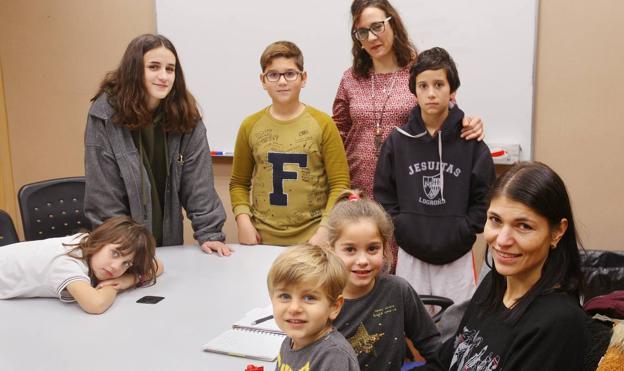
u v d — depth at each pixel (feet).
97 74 11.44
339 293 3.63
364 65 7.97
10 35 11.71
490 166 6.79
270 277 3.59
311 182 7.63
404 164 7.05
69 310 5.25
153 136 6.91
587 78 8.70
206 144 7.28
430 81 6.64
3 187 12.19
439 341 4.92
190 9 10.57
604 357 3.40
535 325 3.34
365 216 4.49
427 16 9.24
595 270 6.96
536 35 8.75
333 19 9.82
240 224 7.66
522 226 3.44
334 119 8.40
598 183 8.89
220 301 5.40
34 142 12.02
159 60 6.40
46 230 7.80
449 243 6.79
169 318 5.00
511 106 9.04
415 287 7.11
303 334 3.50
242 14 10.30
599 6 8.48
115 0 11.03
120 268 5.54
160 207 7.25
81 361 4.17
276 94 7.45
